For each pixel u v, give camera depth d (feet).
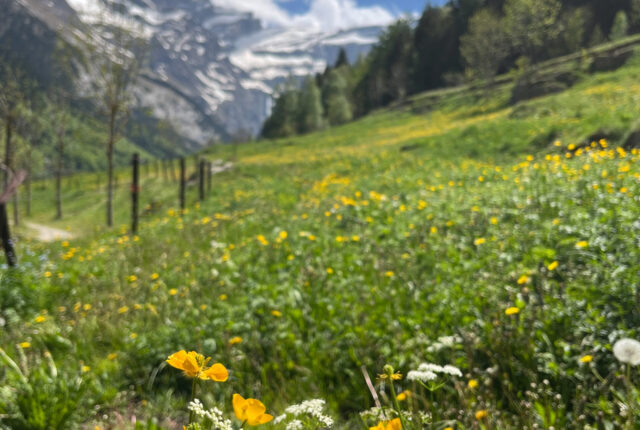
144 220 91.81
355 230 32.19
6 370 12.40
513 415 9.72
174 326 16.65
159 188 165.58
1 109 103.30
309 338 15.03
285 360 14.28
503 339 11.82
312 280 19.45
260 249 29.04
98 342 16.99
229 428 3.63
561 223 21.02
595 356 10.74
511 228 23.11
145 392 13.67
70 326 18.07
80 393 11.78
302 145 234.17
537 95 172.55
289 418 9.62
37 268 31.48
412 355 12.34
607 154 30.83
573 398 10.28
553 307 12.98
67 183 275.39
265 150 250.78
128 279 25.25
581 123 65.36
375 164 93.30
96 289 25.27
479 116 184.03
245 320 16.35
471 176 47.96
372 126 252.01
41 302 22.48
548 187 28.76
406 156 92.53
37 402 10.87
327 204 45.93
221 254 30.40
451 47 391.24
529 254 18.40
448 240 23.81
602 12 304.91
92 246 47.32
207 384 13.35
